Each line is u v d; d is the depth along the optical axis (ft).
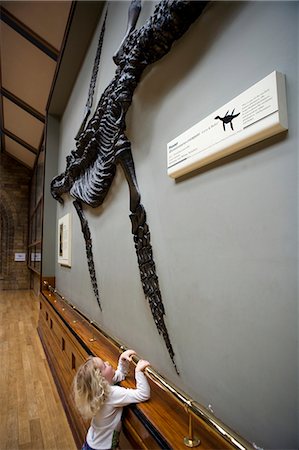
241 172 3.09
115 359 5.87
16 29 13.97
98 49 9.18
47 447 6.34
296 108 2.52
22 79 17.67
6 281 34.32
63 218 13.64
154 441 3.43
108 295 7.31
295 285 2.44
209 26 3.76
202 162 3.60
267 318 2.71
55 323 10.91
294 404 2.41
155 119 5.06
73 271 11.62
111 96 6.54
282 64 2.68
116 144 5.96
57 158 17.22
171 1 4.05
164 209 4.64
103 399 4.00
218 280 3.38
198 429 3.49
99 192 7.64
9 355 12.23
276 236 2.64
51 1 11.51
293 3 2.58
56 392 8.91
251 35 3.06
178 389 3.43
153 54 4.90
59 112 16.88
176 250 4.27
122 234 6.52
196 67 3.99
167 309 4.48
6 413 7.73
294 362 2.43
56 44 13.70
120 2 7.32
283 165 2.61
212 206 3.53
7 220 35.04
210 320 3.50
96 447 3.99
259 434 2.75
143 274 5.09
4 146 32.35
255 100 2.81
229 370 3.16
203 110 3.79
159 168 4.85
